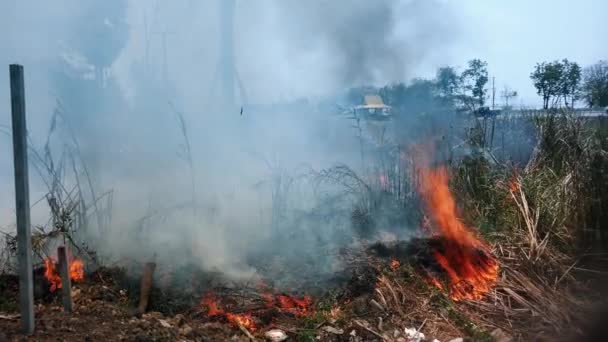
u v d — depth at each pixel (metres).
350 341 2.92
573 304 3.33
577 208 4.45
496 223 4.34
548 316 3.19
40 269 3.32
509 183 4.72
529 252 3.88
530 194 4.45
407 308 3.29
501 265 3.71
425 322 3.15
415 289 3.50
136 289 3.36
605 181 4.60
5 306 2.99
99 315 2.88
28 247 2.49
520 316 3.23
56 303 3.05
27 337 2.49
